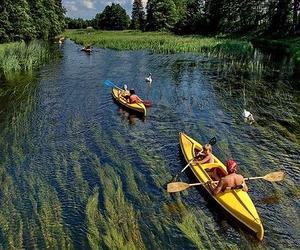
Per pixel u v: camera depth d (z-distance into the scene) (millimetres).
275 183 12328
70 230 10086
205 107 21031
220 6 73688
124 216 10562
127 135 16797
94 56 44375
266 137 16250
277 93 23734
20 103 22219
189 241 9617
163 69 34062
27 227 10219
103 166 13594
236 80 28266
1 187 12219
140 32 88375
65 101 22688
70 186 12242
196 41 55062
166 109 20844
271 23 59656
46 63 38438
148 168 13484
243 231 9969
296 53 40000
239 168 13406
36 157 14523
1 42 50344
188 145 14617
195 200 11438
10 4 52844
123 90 23203
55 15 76812
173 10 95188
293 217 10570
